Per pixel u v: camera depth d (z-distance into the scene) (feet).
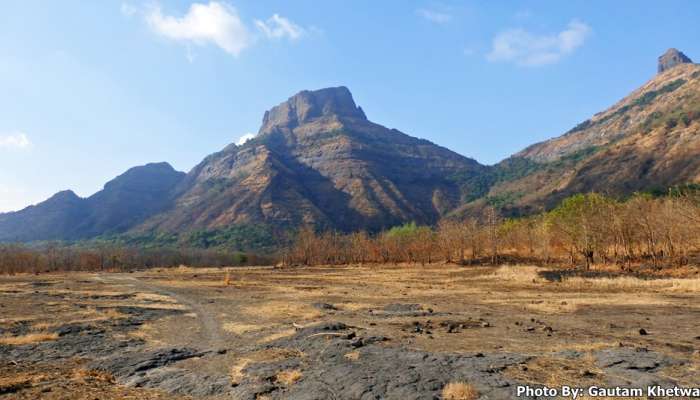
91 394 37.50
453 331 64.08
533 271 189.67
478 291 130.62
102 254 411.34
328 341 54.03
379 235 423.64
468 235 294.87
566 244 226.99
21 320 79.10
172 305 106.11
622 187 592.19
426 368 40.78
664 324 68.13
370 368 41.47
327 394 35.70
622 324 68.69
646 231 194.49
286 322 75.97
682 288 116.98
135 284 181.16
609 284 134.41
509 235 300.81
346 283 173.78
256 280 197.57
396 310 89.66
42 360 51.06
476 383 36.27
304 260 389.60
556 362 43.06
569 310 85.71
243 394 37.06
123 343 60.54
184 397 37.42
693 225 173.27
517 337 58.70
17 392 37.55
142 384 41.39
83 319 82.07
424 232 349.00
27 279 225.56
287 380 40.55
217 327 74.08
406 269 265.54
